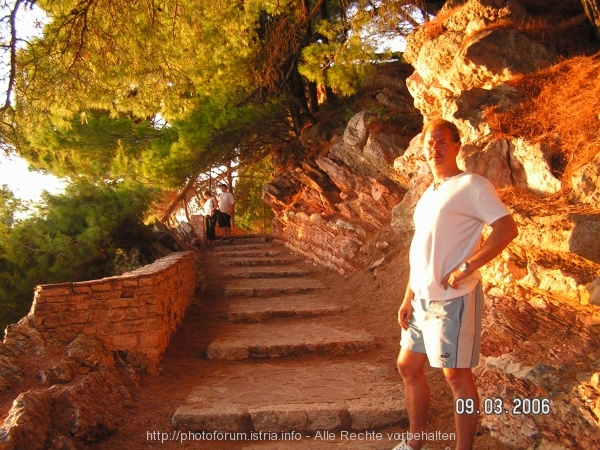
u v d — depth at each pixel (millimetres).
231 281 11047
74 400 4684
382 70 14266
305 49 10102
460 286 3586
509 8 6723
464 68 6637
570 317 4598
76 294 6082
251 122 14797
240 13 9875
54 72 8578
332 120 15500
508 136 5621
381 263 9484
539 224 4633
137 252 10805
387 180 10531
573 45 6520
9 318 10242
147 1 8852
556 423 3967
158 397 5504
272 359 6891
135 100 10008
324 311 8648
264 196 16016
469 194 3617
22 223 10539
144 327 6238
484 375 4945
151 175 13914
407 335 3988
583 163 4859
